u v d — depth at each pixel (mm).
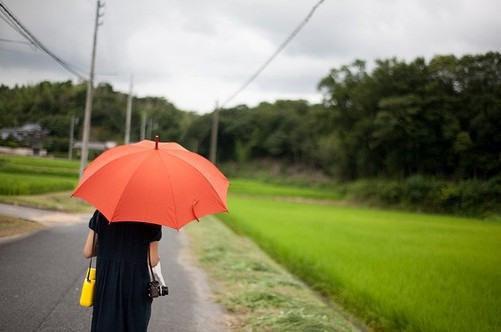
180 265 10445
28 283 6992
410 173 60188
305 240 16203
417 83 59562
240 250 13930
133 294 3240
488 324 6996
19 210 17375
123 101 103875
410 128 55750
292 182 84125
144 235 3291
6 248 9555
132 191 3006
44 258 8930
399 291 8859
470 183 46906
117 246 3258
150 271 3387
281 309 7172
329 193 64250
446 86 56344
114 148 3467
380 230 21875
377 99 64062
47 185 26031
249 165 110875
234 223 23406
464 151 50500
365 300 8430
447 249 15273
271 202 45344
